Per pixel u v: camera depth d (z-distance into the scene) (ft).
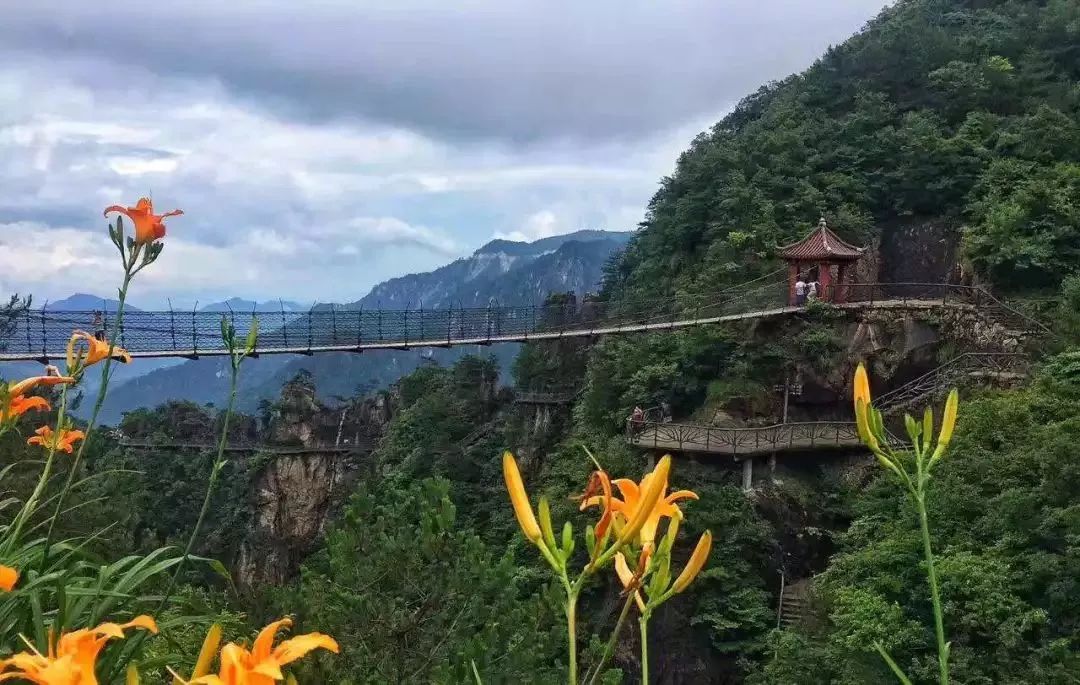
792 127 111.96
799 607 57.72
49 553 11.18
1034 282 79.30
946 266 91.97
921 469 7.55
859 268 93.20
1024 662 35.47
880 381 77.20
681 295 91.81
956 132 101.30
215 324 61.46
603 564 7.03
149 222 11.92
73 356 12.06
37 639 9.42
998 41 115.14
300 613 24.36
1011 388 62.03
